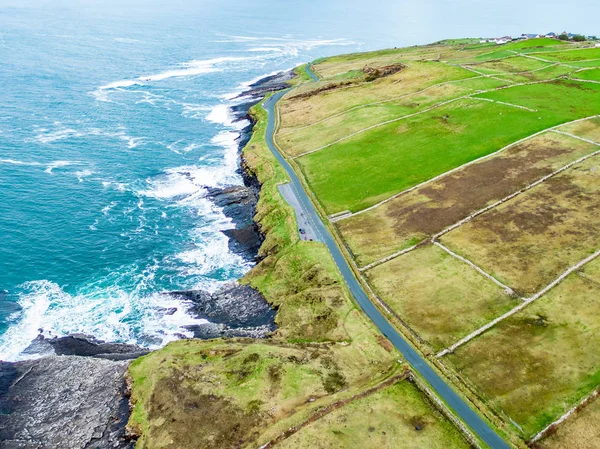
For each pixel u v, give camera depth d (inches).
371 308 2797.7
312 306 2883.9
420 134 4795.8
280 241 3550.7
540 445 1966.0
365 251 3294.8
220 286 3316.9
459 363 2379.4
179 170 5022.1
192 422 2159.2
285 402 2209.6
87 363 2620.6
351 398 2219.5
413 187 3946.9
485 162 4106.8
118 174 4859.7
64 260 3531.0
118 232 3912.4
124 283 3339.1
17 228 3838.6
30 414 2324.1
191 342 2719.0
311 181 4315.9
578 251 2972.4
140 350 2765.7
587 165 3826.3
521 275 2861.7
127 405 2351.1
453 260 3063.5
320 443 2012.8
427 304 2763.3
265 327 2898.6
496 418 2090.3
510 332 2504.9
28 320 2972.4
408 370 2358.5
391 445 1999.3
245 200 4399.6
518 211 3415.4
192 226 4050.2
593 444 1941.4
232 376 2391.7
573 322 2509.8
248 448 2009.1
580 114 4753.9
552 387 2197.3
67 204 4249.5
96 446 2164.1
